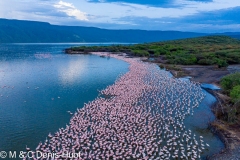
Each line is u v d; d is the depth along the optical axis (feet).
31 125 115.24
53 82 199.52
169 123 116.78
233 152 89.15
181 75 223.92
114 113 124.57
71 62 327.47
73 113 129.49
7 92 169.07
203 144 97.66
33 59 365.61
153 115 127.24
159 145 97.35
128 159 87.92
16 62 326.65
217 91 168.55
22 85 188.75
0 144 98.27
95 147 94.27
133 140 98.17
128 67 275.39
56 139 101.04
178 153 91.86
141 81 197.36
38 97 158.10
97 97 155.94
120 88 173.58
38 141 100.89
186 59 296.71
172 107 140.26
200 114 129.59
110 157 89.30
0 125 115.03
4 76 223.10
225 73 228.63
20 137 103.81
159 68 266.36
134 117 120.78
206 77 214.28
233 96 135.54
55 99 153.79
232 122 114.42
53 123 117.60
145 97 156.56
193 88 180.34
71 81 203.21
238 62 294.25
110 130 106.42
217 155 88.22
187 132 108.68
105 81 202.69
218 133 105.50
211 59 290.76
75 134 104.06
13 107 139.03
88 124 112.88
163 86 184.65
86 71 252.01
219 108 132.57
